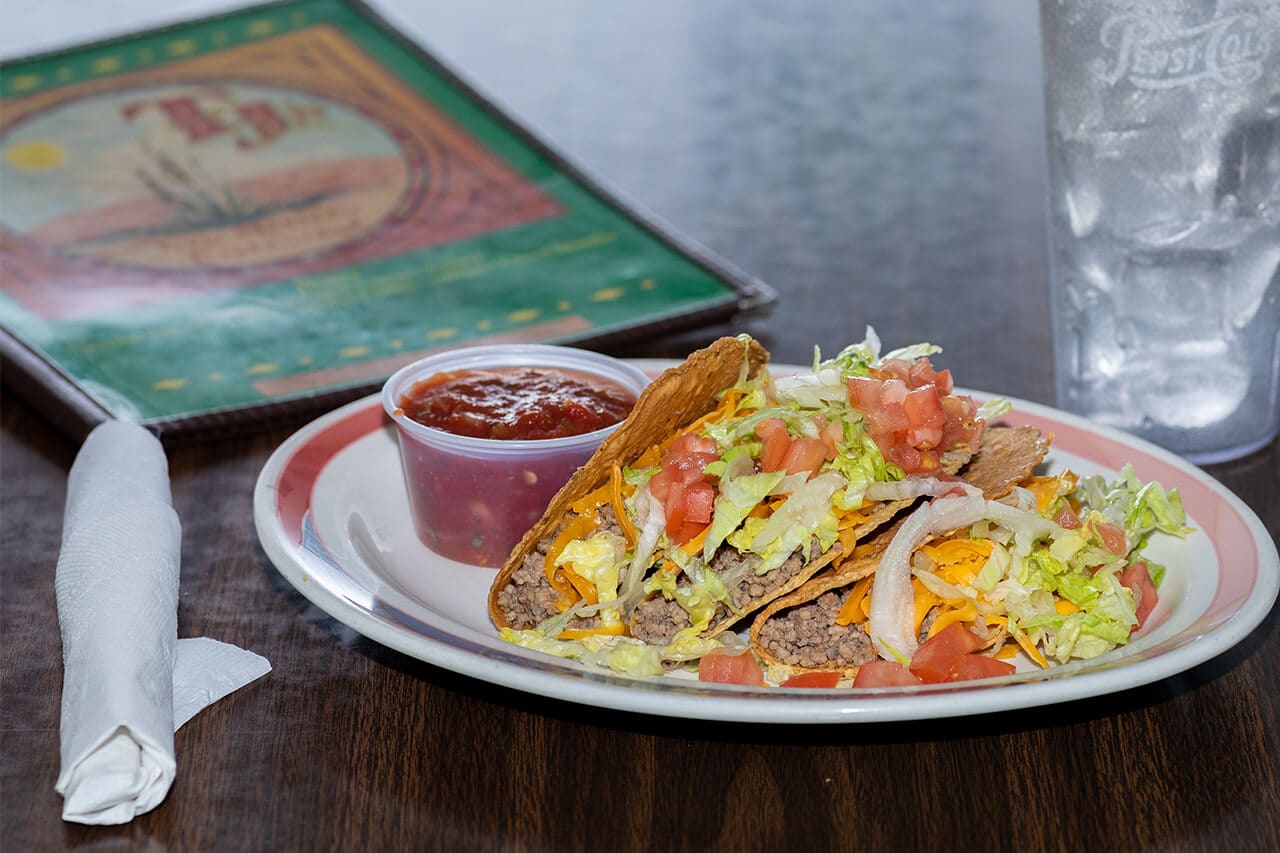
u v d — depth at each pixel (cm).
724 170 128
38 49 136
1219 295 91
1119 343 93
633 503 82
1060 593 83
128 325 104
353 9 143
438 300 107
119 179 119
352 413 91
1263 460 94
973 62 155
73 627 79
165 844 74
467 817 75
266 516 83
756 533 81
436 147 124
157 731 75
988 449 88
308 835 75
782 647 82
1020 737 79
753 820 75
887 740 78
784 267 114
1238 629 78
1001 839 75
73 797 74
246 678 81
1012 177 127
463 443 85
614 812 75
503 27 166
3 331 102
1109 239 91
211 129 125
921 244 117
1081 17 88
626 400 90
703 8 173
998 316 108
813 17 169
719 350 83
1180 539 85
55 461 96
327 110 127
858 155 130
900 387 84
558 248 113
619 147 131
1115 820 75
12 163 120
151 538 83
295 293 107
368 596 80
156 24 140
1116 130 89
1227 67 87
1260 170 89
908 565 81
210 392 98
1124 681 75
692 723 79
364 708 80
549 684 75
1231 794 77
